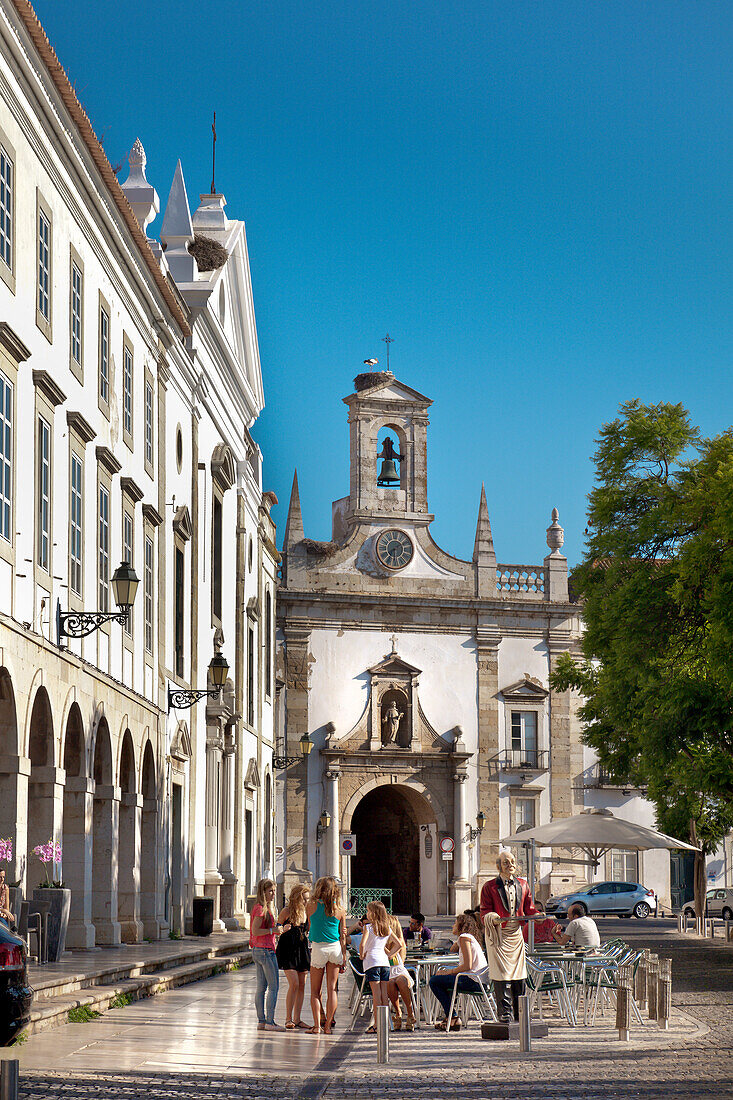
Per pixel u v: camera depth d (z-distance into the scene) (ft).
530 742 223.30
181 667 119.85
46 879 72.79
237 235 146.92
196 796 124.06
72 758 81.71
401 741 217.36
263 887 63.52
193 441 126.52
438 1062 53.01
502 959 62.64
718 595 101.60
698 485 120.47
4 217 68.85
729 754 114.83
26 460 71.31
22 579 70.18
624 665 122.01
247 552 159.53
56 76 75.10
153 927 103.09
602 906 209.15
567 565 228.43
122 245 95.09
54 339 78.54
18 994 46.52
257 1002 62.75
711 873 229.04
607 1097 44.11
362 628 218.18
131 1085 43.73
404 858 228.22
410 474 224.74
